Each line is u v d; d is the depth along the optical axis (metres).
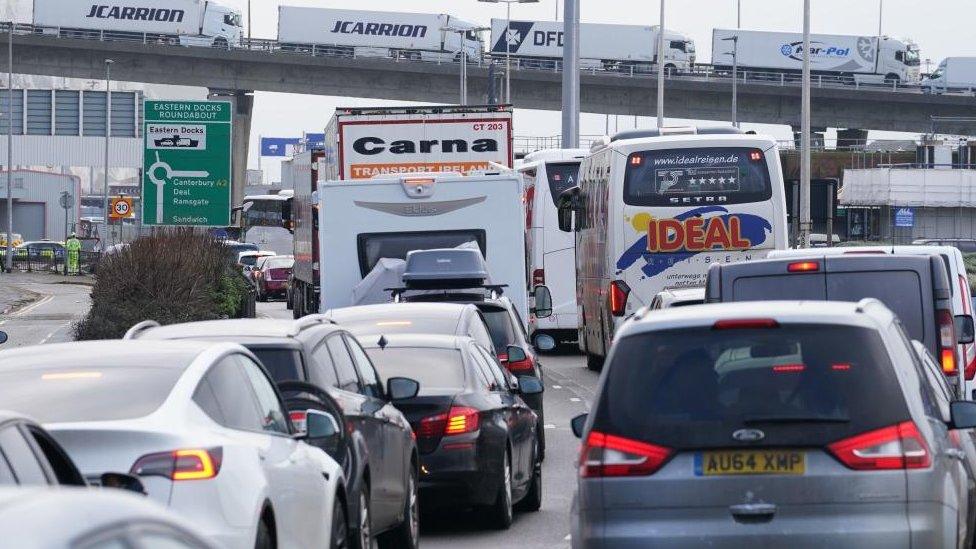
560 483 38.16
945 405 24.05
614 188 61.62
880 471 17.12
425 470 28.75
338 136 65.19
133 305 75.00
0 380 18.05
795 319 17.69
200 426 17.41
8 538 7.64
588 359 73.69
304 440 21.03
